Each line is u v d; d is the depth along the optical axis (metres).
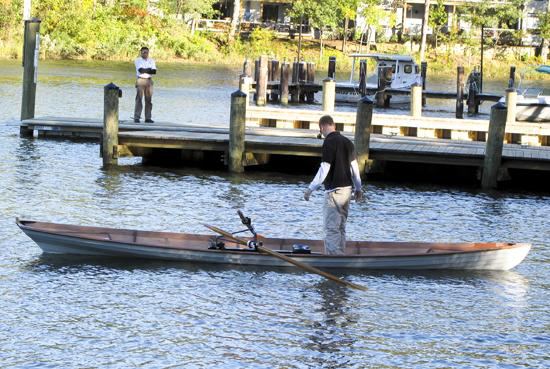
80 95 57.75
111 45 96.06
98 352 15.27
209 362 15.02
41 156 33.31
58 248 20.48
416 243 20.61
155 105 54.97
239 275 19.52
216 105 56.75
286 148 31.34
